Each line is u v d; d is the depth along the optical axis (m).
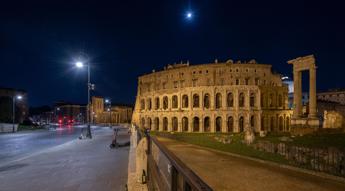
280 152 29.28
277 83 90.00
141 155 11.16
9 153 29.55
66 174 17.22
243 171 24.62
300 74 51.81
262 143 33.50
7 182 15.38
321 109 100.62
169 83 94.94
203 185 3.03
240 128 84.25
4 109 106.56
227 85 83.62
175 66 101.44
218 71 85.06
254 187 19.17
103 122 177.75
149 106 103.38
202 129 84.94
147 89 105.38
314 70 48.19
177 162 4.58
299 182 20.19
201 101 85.56
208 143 47.69
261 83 84.81
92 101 176.75
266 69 85.75
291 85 119.12
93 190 13.62
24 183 15.12
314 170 23.19
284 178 21.64
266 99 84.75
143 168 11.09
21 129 86.56
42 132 74.38
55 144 40.25
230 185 19.81
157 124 99.06
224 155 35.50
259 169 25.50
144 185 10.48
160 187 7.01
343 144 25.48
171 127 92.31
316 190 18.06
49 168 19.23
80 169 18.78
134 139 26.14
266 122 83.75
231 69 84.56
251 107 82.88
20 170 18.61
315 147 25.14
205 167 26.80
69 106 190.12
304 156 25.19
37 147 36.06
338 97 119.12
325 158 22.64
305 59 49.84
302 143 29.27
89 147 32.06
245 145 38.34
